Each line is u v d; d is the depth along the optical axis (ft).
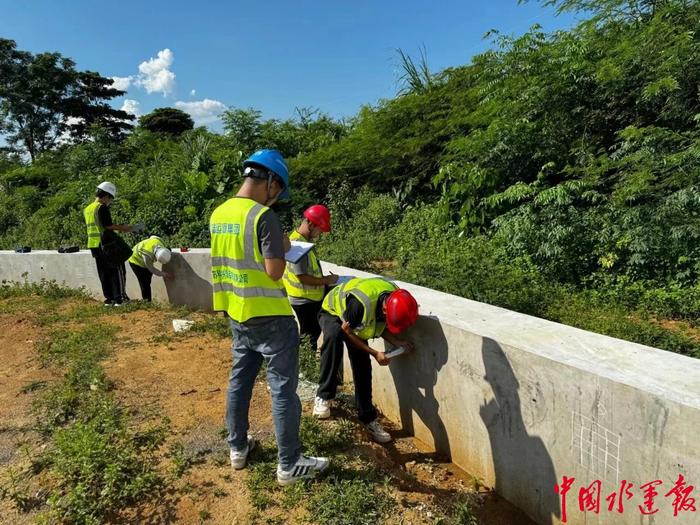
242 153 44.91
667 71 22.26
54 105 122.72
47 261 25.86
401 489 9.62
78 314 20.65
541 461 8.87
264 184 8.70
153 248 21.95
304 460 9.13
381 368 13.73
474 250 22.08
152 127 138.62
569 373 8.04
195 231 37.06
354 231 33.17
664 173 20.66
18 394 13.26
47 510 8.61
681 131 22.84
